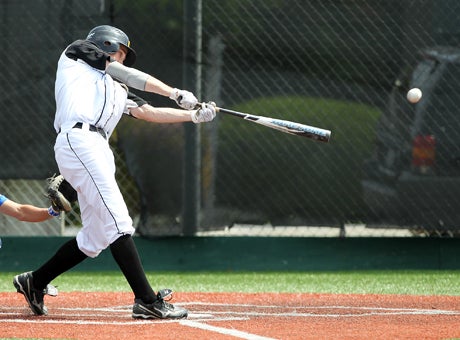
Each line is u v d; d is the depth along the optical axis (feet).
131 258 59.16
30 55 94.12
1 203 62.23
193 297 76.02
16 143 94.48
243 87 93.09
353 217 93.45
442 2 92.63
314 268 95.66
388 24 92.84
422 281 88.63
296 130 66.69
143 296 59.41
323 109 92.79
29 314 63.21
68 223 97.14
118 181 94.12
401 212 93.50
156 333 52.85
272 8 92.84
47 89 94.12
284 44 92.89
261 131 93.04
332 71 92.73
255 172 93.30
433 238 95.66
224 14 92.94
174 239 95.45
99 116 59.36
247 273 95.25
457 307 68.90
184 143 93.61
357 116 92.94
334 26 92.79
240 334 52.34
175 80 93.09
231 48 92.99
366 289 83.51
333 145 93.15
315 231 94.12
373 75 92.79
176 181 93.86
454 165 92.99
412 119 92.99
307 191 93.35
